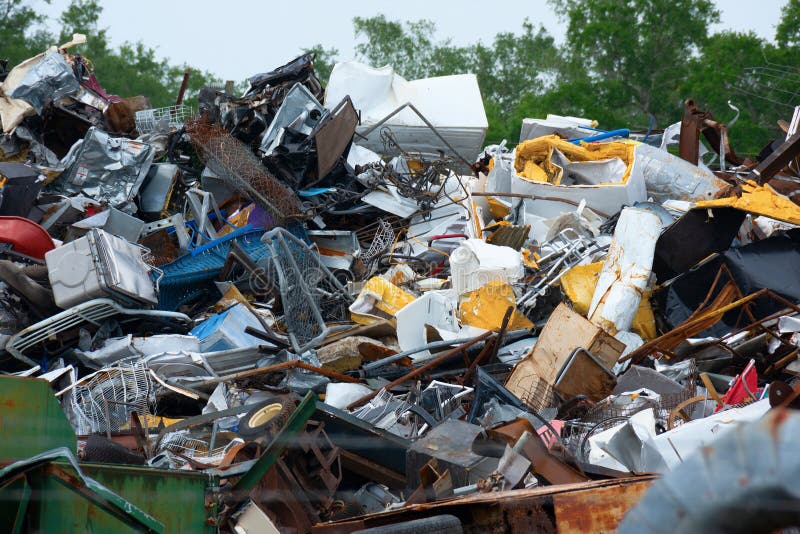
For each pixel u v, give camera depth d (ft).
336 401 32.96
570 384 34.42
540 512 16.33
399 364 38.52
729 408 29.40
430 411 32.73
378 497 25.64
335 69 68.28
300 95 55.16
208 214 52.75
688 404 30.71
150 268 41.81
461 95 69.26
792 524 6.60
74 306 37.40
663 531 6.93
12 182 45.85
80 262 37.83
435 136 67.41
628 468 24.75
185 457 23.82
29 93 57.98
